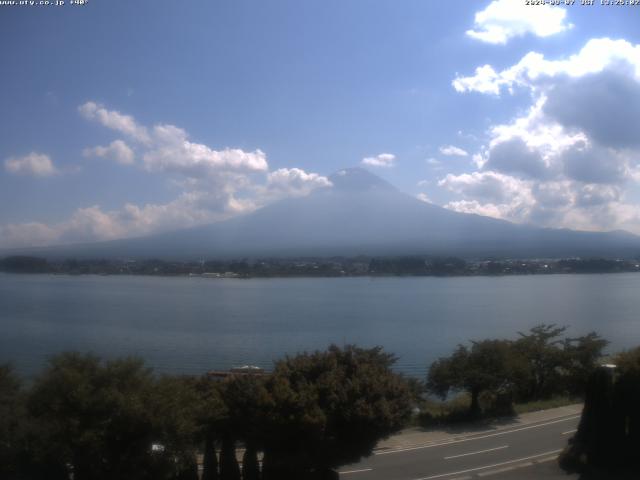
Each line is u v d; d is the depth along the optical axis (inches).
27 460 575.8
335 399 691.4
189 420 630.5
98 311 3895.2
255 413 667.4
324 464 708.0
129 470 591.2
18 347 2345.0
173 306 4330.7
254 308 4244.6
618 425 813.9
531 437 1020.5
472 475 825.5
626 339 2583.7
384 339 2768.2
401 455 925.2
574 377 1389.0
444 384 1179.3
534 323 3314.5
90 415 592.1
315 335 2925.7
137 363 658.2
